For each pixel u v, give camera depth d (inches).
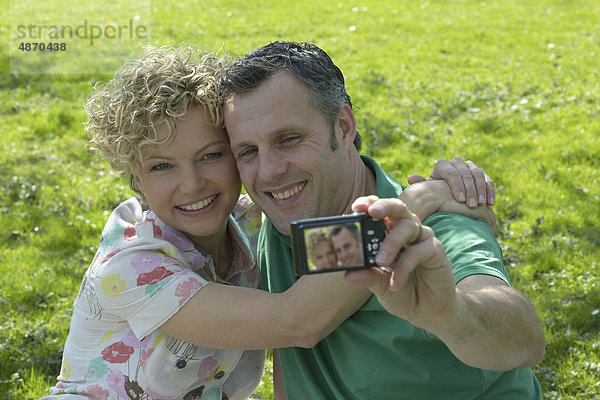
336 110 84.2
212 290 83.1
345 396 87.0
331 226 55.8
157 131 82.5
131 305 84.7
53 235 240.4
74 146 330.0
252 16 634.2
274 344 81.0
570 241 223.0
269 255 94.3
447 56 495.2
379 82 428.1
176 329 83.7
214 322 81.3
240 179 89.8
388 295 58.9
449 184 85.4
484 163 294.4
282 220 87.2
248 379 102.5
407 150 312.3
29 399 153.6
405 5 682.8
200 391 93.7
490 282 70.0
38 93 412.2
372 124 343.3
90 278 88.3
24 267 217.2
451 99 388.5
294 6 677.3
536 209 249.6
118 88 85.4
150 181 86.7
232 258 99.8
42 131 352.5
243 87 81.4
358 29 584.4
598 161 295.6
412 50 510.9
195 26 588.4
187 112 82.7
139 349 87.5
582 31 566.3
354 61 482.9
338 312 78.2
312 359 91.1
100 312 87.7
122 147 84.0
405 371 81.4
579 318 180.5
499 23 598.2
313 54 84.0
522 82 421.7
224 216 90.4
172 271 84.5
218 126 84.7
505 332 64.0
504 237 228.8
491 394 81.9
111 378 88.8
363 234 56.1
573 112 361.4
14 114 377.1
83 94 408.5
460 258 74.4
